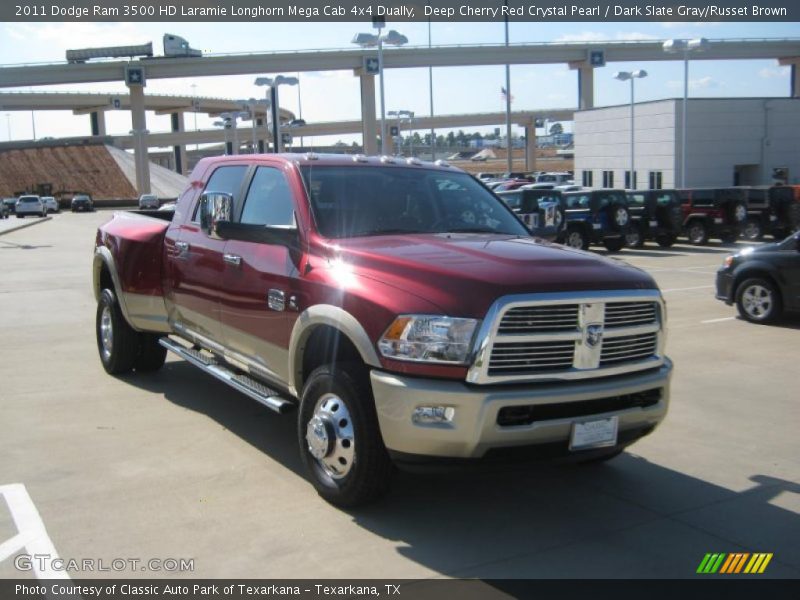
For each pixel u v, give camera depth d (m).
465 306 4.16
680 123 46.53
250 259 5.54
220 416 6.58
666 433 6.31
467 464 4.22
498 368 4.16
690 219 25.61
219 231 5.59
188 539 4.33
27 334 10.18
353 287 4.55
